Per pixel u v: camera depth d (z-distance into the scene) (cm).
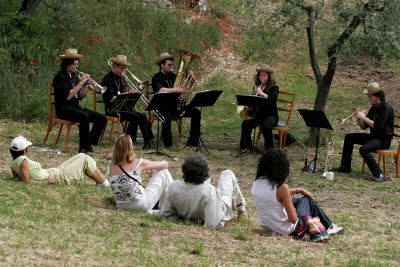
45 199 749
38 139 1177
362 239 757
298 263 619
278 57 1759
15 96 1321
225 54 1747
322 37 1677
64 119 1102
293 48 1767
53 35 1509
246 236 695
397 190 1030
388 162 1214
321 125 1060
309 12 1163
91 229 656
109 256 574
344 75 1711
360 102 1588
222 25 1817
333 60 1216
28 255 547
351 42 1139
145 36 1662
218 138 1325
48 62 1448
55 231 629
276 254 645
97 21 1639
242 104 1137
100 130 1135
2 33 1437
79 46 1527
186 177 711
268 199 711
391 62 1745
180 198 713
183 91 1175
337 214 873
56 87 1091
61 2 1525
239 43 1789
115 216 710
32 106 1316
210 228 712
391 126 1093
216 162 1134
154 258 583
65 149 1104
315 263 630
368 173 1130
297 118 1502
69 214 702
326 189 1012
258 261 614
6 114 1305
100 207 753
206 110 1500
